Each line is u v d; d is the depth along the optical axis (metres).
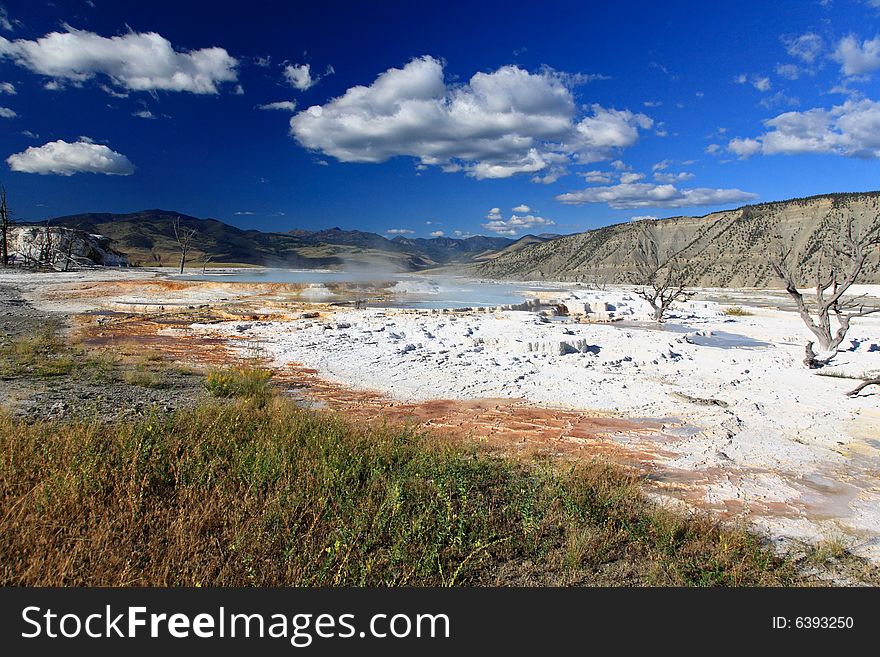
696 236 163.88
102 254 70.94
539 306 32.00
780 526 5.95
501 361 14.84
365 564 4.66
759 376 14.13
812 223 136.88
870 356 16.92
